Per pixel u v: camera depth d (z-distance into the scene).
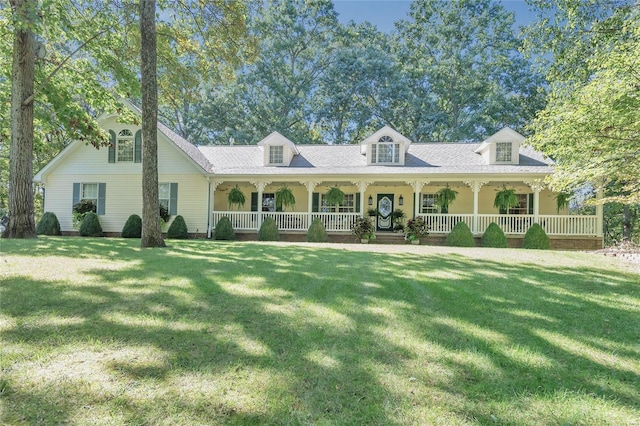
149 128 8.65
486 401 2.08
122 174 16.16
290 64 31.94
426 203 16.84
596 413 2.00
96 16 11.08
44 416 1.80
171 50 12.08
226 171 15.98
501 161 15.14
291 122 29.44
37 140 13.47
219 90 27.36
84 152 16.31
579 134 8.28
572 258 8.18
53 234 15.48
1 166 22.27
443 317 3.49
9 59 11.62
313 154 17.77
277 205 16.67
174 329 2.94
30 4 8.40
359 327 3.15
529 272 6.11
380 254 8.25
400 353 2.66
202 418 1.83
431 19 29.80
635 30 8.13
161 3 11.09
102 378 2.15
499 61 27.75
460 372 2.41
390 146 16.14
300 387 2.15
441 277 5.40
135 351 2.52
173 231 15.35
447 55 29.45
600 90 7.85
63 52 13.43
